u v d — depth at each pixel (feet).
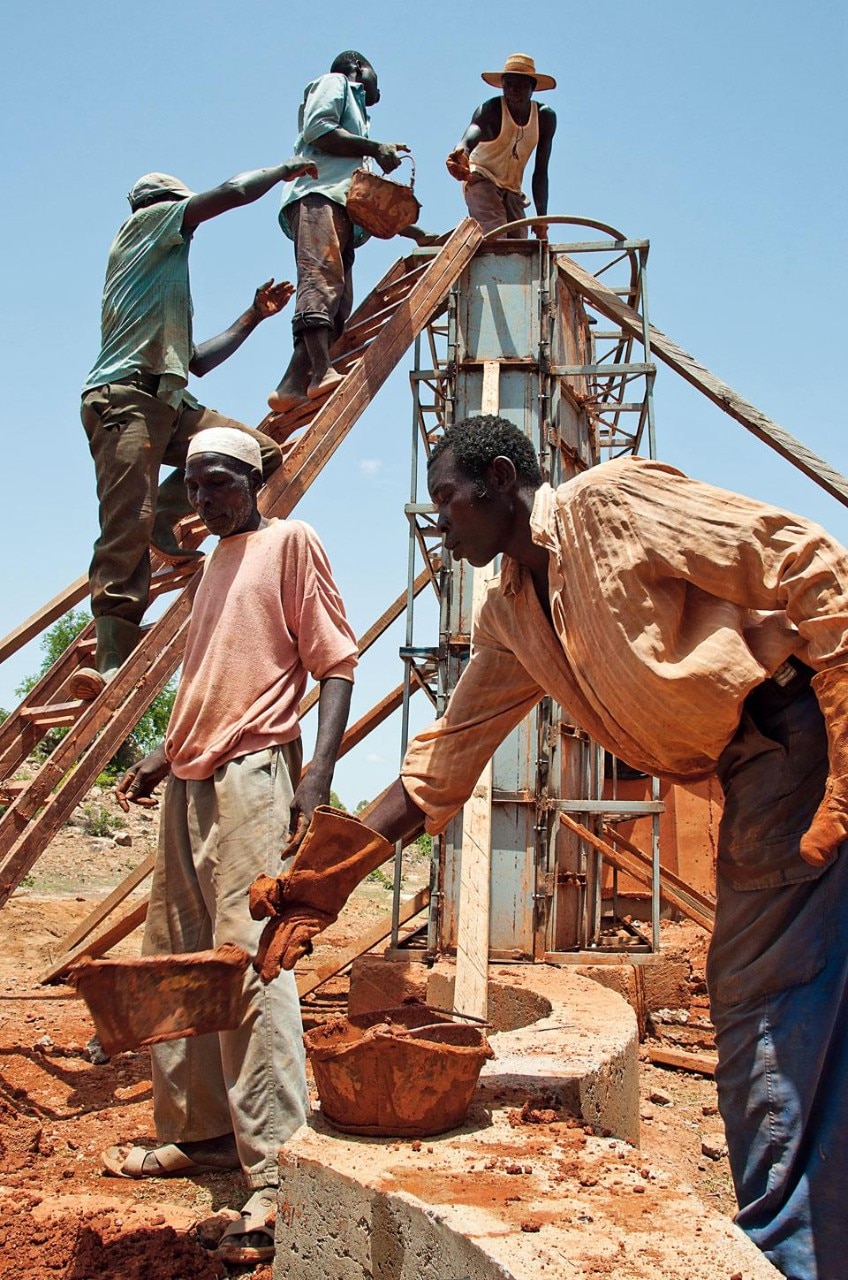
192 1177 13.26
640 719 9.16
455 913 23.71
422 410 26.71
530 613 10.37
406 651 25.09
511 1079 11.57
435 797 11.02
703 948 31.78
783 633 8.89
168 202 19.36
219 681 12.62
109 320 18.99
